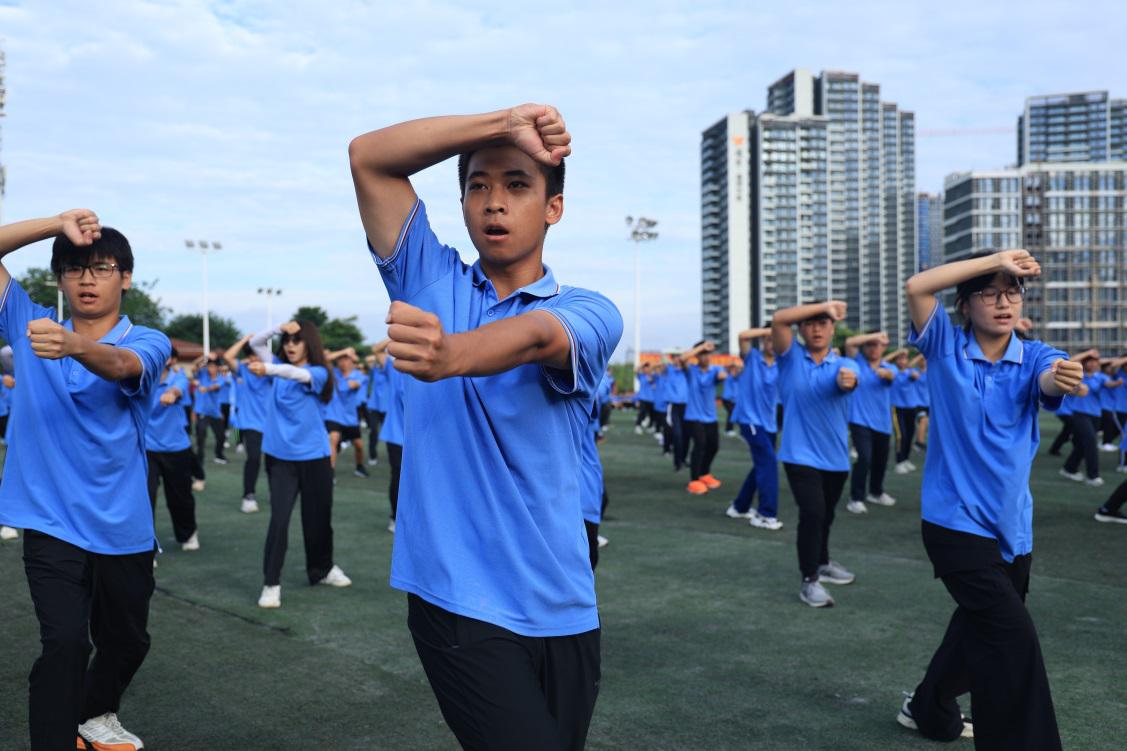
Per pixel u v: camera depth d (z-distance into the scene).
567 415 1.92
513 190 1.93
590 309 1.86
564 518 1.93
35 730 2.75
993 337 3.25
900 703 3.87
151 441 6.98
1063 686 4.06
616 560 6.89
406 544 1.95
